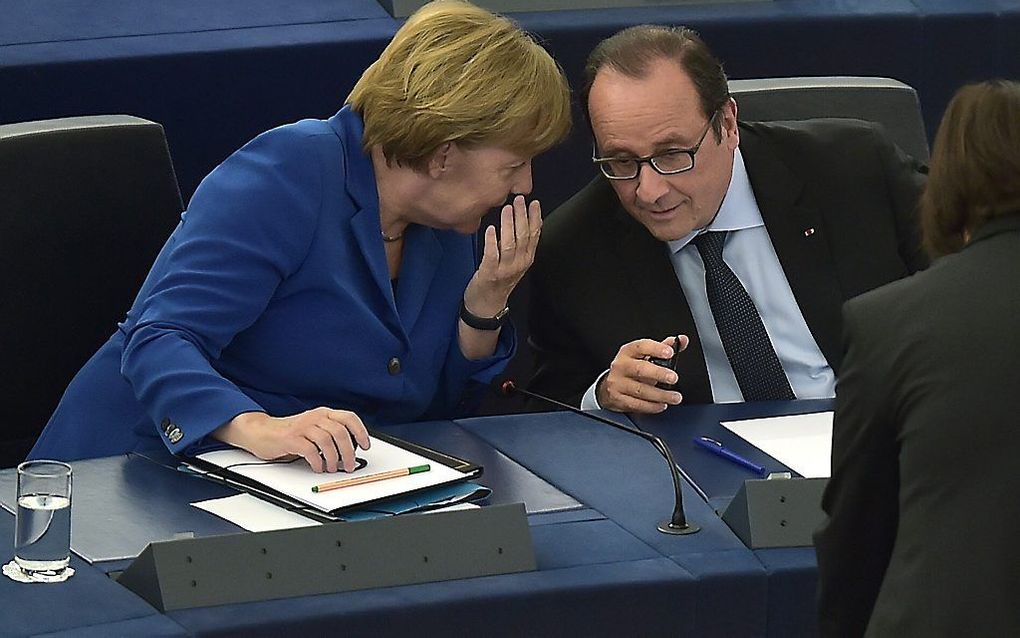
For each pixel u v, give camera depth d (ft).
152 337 30.48
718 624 25.93
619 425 30.48
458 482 28.48
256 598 24.40
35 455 34.06
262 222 31.48
